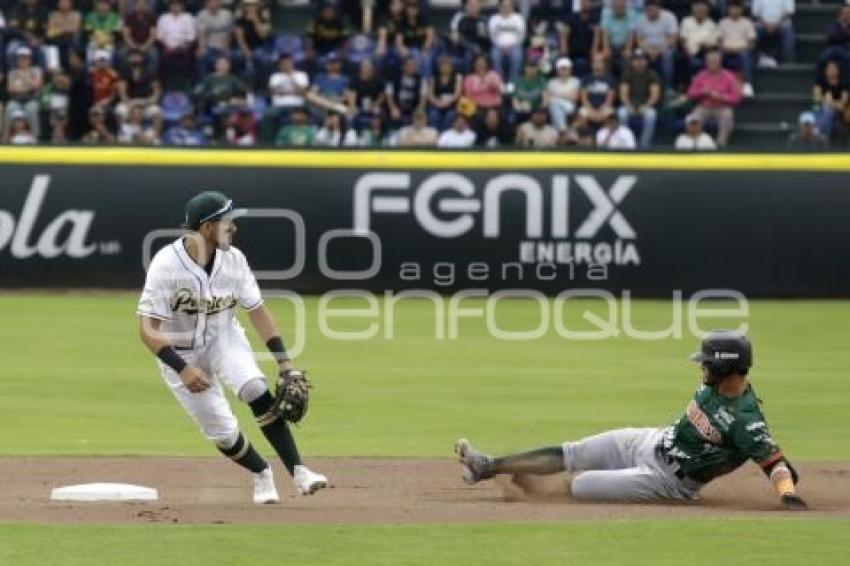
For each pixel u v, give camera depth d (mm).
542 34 79375
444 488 32062
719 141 77000
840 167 66875
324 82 76688
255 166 66750
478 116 74875
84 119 76625
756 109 79250
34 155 67062
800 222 66938
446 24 83812
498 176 66938
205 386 27984
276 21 83250
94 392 46062
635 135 75688
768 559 24297
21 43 78125
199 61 78812
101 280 67188
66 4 78938
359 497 30812
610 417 42375
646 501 29516
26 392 45906
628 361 52906
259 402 28672
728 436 28672
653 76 76000
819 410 43781
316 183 66875
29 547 24797
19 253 67062
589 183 66875
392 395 46000
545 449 29781
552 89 75938
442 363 52250
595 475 29625
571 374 50094
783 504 28641
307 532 26156
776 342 56781
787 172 66875
